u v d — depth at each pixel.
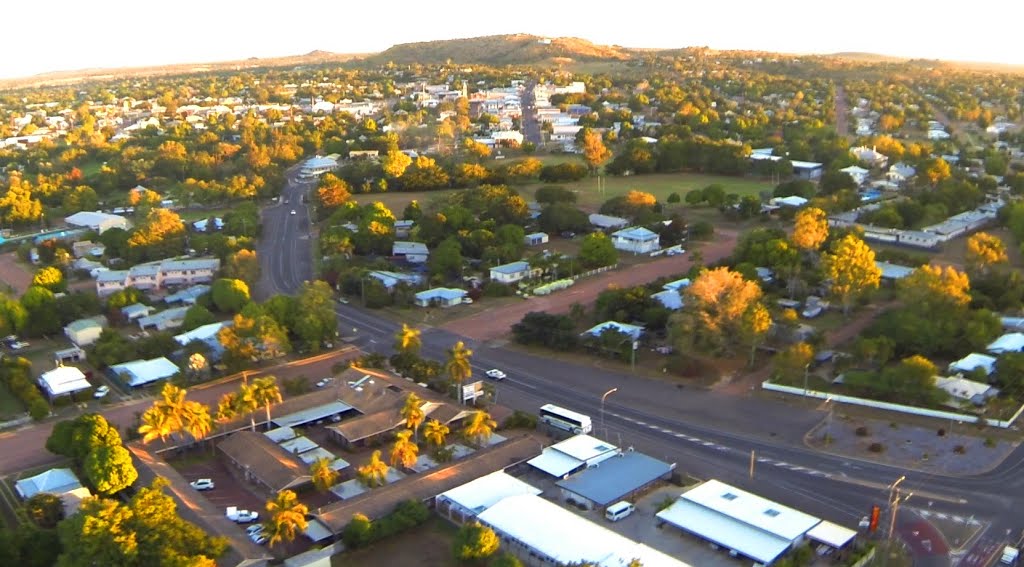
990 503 100.00
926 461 110.56
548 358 153.50
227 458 116.19
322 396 131.38
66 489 104.00
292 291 198.25
